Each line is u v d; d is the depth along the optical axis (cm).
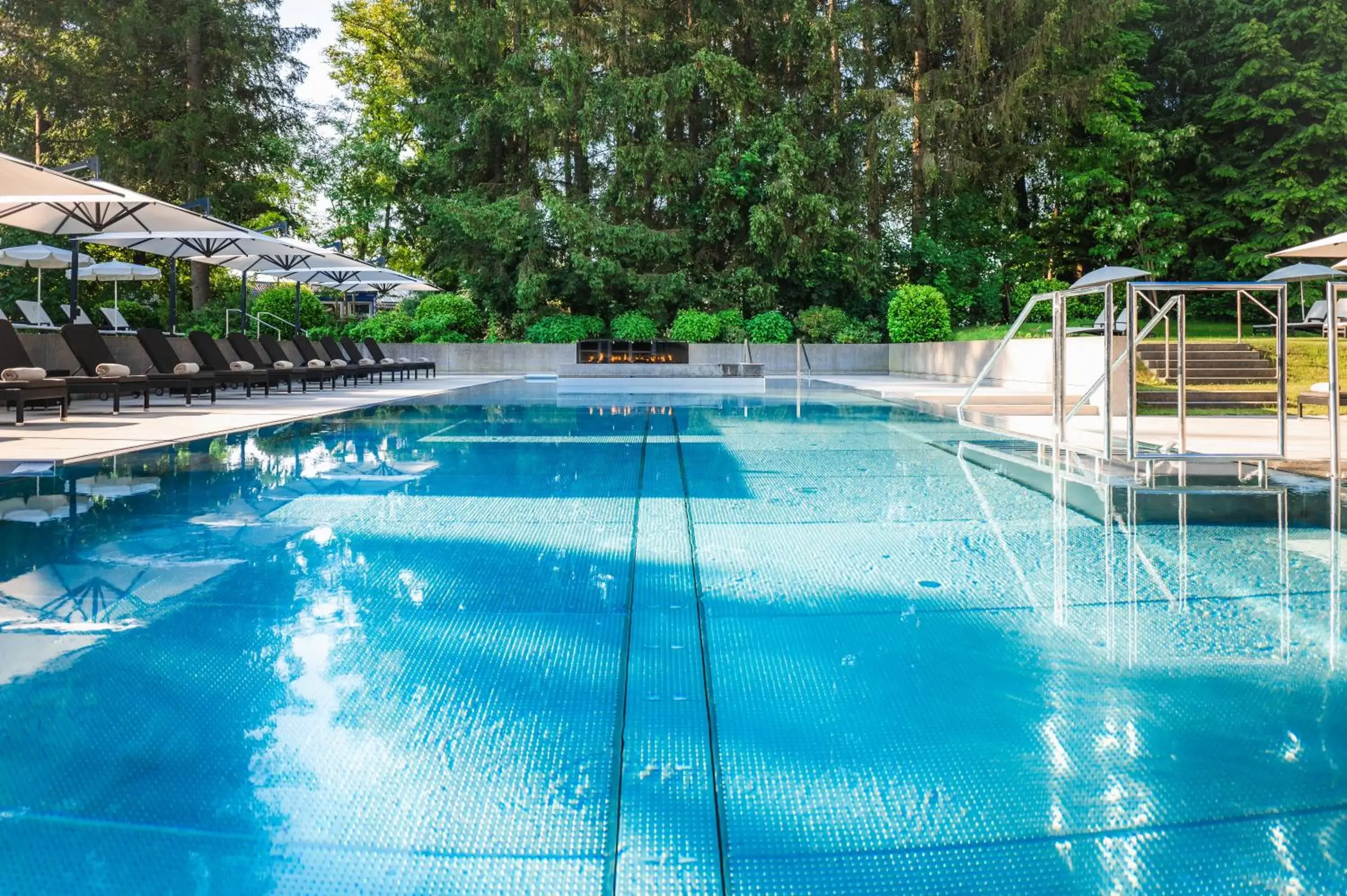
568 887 161
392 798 192
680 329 2903
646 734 225
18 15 3095
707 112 3145
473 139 3192
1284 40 3241
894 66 3198
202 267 3291
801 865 168
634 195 3042
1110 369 688
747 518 518
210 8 3166
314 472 692
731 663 277
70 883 161
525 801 191
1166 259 3144
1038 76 2972
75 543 442
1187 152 3338
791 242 2894
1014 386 1720
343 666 274
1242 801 190
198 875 163
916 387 1947
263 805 189
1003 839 176
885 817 185
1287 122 3150
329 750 215
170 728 226
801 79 3158
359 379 2378
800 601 346
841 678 263
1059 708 239
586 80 2920
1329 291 602
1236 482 645
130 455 792
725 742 220
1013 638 299
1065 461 770
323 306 3191
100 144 3141
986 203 3256
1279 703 241
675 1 3092
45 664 272
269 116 3503
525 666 274
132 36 3073
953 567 400
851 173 3077
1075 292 749
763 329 2919
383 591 359
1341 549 432
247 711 238
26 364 1046
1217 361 1661
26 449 799
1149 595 351
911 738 222
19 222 1323
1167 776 201
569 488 622
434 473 695
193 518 510
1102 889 160
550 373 2905
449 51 3039
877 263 3083
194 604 339
